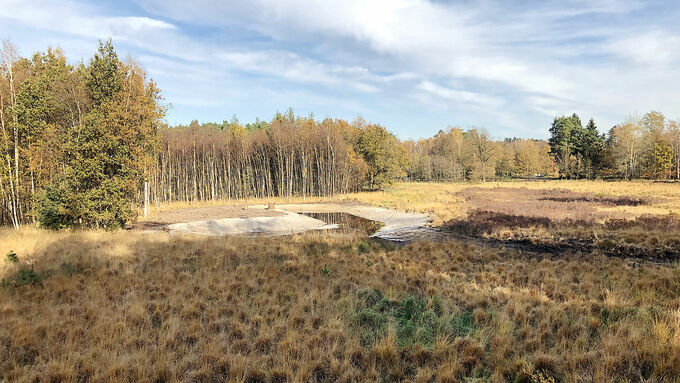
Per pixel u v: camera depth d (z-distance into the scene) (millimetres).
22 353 5531
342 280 9328
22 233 15805
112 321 6629
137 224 22609
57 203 17562
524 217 20250
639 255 11984
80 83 20719
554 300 7535
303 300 7746
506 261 11414
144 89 21500
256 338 5992
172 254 12344
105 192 18125
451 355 5375
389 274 10125
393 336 5773
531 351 5586
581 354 5078
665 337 5320
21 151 18766
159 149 34844
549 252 13180
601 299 7637
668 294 7766
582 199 30312
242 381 4770
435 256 12484
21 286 8594
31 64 22547
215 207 37094
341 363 5270
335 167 49188
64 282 8969
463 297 8031
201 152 50438
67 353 5434
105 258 11438
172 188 50344
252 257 12406
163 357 5324
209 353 5480
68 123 21094
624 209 22844
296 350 5602
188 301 7828
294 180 54094
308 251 13805
